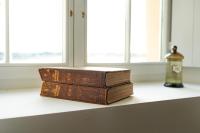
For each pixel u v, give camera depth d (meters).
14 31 1.01
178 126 0.89
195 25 1.30
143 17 1.39
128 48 1.29
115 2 1.27
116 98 0.79
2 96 0.85
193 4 1.30
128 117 0.76
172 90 1.06
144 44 1.40
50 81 0.83
